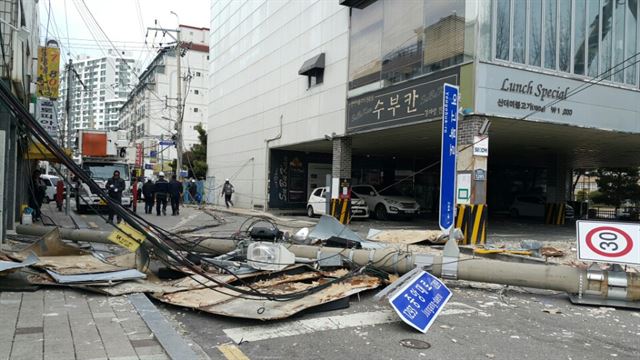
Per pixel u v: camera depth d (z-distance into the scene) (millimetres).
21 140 12867
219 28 36656
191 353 4434
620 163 30672
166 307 6316
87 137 23391
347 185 20750
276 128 26359
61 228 11562
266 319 5688
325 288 7043
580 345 5320
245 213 25594
